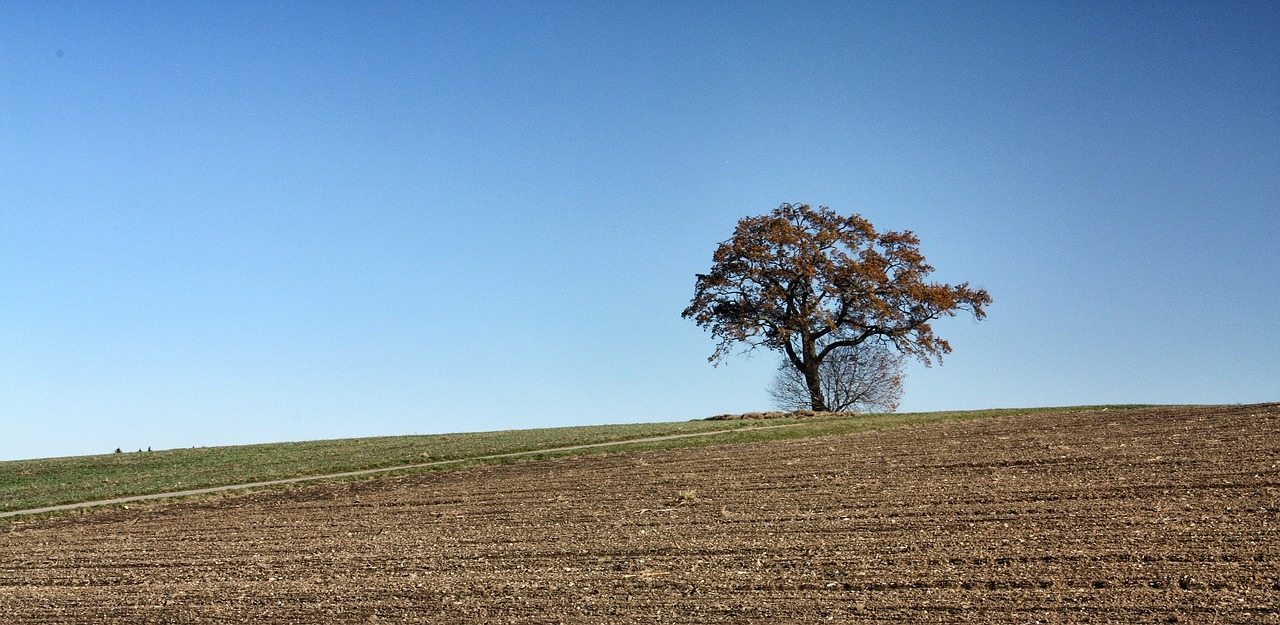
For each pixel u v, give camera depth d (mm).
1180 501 21047
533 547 21859
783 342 57500
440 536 23688
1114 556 17625
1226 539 18016
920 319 58000
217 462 40281
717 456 33125
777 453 32781
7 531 28219
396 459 36812
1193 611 14805
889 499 23734
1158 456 25922
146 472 38844
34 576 22250
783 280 57656
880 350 62219
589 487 28875
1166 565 16891
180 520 28016
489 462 35281
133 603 19422
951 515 21625
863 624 15367
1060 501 21984
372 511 27562
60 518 29766
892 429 38625
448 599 18312
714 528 22359
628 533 22562
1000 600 15922
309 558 22188
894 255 58906
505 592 18531
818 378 57438
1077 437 30734
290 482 33219
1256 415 31859
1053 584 16453
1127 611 15000
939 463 28047
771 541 20734
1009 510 21578
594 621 16531
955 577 17234
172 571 21844
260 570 21422
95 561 23344
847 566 18438
